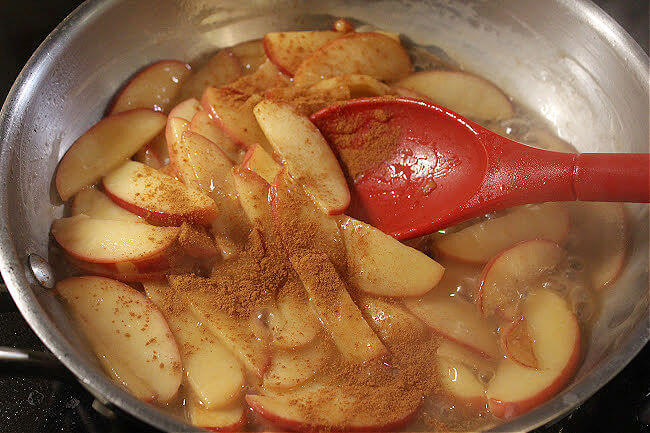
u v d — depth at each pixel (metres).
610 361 0.27
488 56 0.42
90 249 0.32
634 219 0.35
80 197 0.35
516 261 0.33
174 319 0.31
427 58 0.43
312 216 0.33
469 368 0.31
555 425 0.31
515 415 0.30
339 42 0.39
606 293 0.34
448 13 0.41
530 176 0.32
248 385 0.30
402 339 0.31
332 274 0.31
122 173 0.35
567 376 0.30
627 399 0.32
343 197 0.33
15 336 0.33
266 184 0.33
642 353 0.33
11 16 0.40
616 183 0.31
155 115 0.37
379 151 0.36
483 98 0.40
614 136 0.38
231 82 0.40
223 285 0.31
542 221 0.35
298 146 0.34
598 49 0.37
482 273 0.33
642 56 0.35
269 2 0.41
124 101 0.38
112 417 0.30
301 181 0.33
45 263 0.32
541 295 0.33
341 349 0.31
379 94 0.38
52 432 0.31
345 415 0.29
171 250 0.32
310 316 0.31
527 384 0.30
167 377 0.30
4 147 0.31
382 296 0.32
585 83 0.39
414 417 0.29
